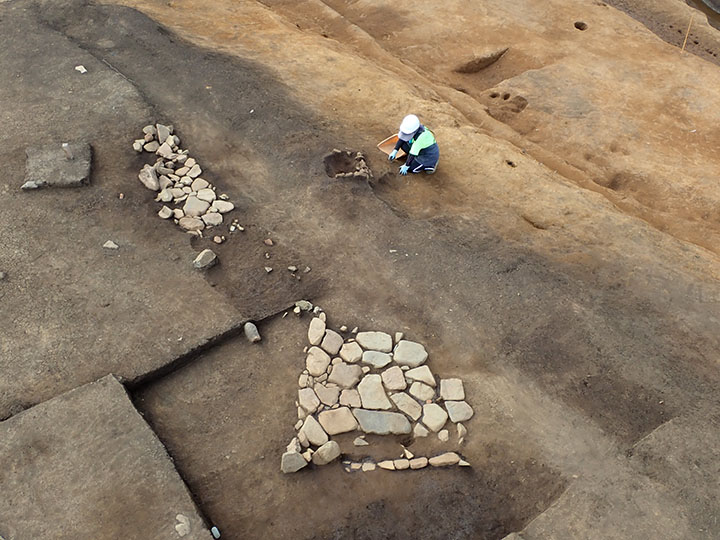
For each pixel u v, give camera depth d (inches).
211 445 181.9
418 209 264.1
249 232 247.9
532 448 183.9
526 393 196.7
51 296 210.7
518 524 169.8
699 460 173.5
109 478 163.3
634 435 183.8
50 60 319.0
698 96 408.5
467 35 462.6
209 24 392.2
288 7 479.2
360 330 215.5
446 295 224.5
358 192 261.4
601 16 487.8
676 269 238.5
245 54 357.4
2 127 279.3
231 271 231.8
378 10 488.4
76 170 254.5
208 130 292.8
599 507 163.9
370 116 319.6
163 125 287.0
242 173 274.5
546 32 468.8
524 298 221.8
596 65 434.9
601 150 371.6
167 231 241.0
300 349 207.9
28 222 236.1
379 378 199.2
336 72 351.6
